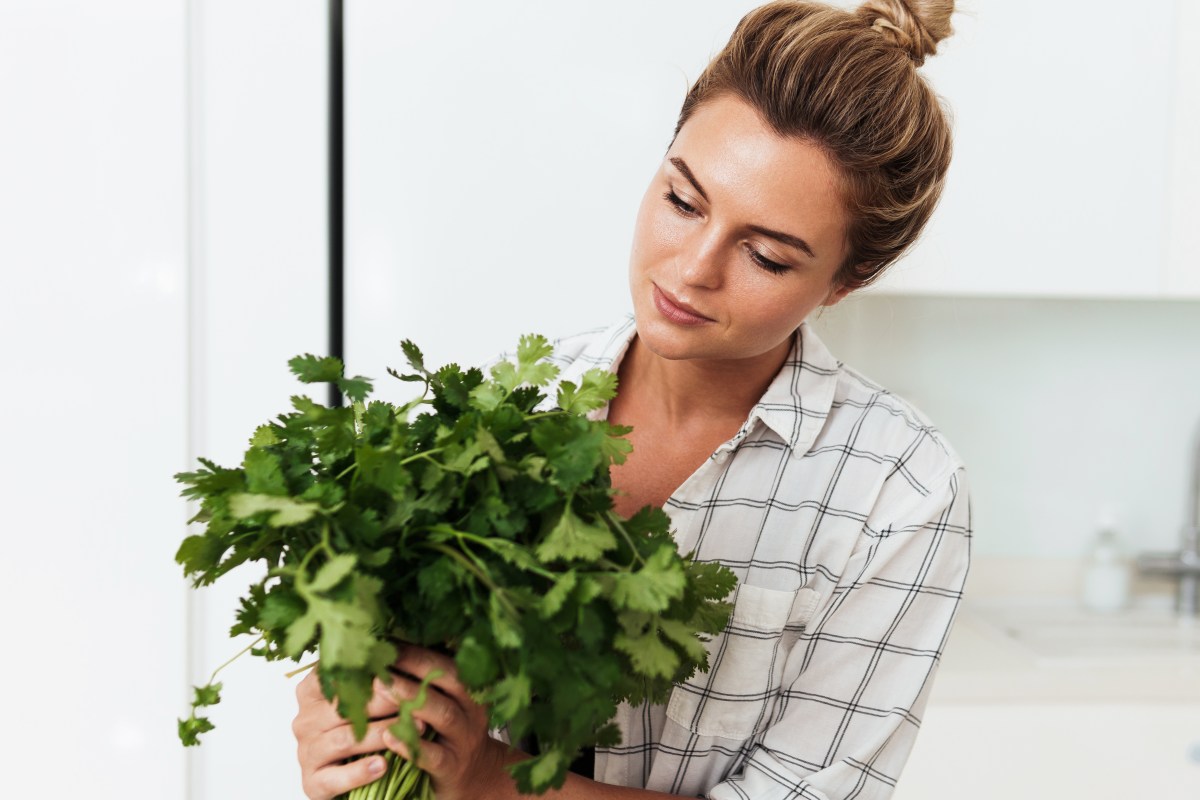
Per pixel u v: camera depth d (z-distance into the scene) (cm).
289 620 58
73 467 136
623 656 68
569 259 144
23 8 133
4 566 136
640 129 144
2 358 135
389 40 141
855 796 92
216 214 139
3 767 137
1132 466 218
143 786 138
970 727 167
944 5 82
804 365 95
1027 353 215
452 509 64
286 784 140
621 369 99
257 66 138
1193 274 175
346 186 142
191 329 138
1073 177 172
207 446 140
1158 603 213
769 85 76
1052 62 171
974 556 217
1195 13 171
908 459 94
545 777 59
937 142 84
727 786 91
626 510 97
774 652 93
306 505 59
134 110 135
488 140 142
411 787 70
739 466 94
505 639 58
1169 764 169
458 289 143
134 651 137
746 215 76
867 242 84
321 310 141
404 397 143
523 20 142
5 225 135
